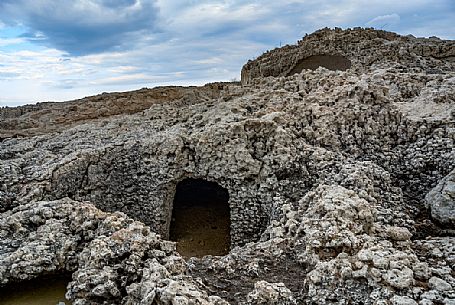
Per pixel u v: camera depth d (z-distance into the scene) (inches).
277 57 1030.4
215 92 1197.7
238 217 540.4
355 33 951.0
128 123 745.6
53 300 334.6
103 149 601.0
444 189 418.6
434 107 585.0
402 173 521.7
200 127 622.8
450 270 309.6
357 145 557.6
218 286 314.5
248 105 655.8
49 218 395.5
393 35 1015.6
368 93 603.5
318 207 384.2
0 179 532.7
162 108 817.5
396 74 693.9
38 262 344.2
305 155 528.4
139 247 327.0
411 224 407.5
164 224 581.3
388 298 263.0
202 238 597.3
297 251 357.7
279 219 462.3
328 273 292.7
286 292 286.5
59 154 625.6
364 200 390.0
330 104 614.9
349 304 273.9
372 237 346.0
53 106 1369.3
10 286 351.9
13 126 1030.4
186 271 321.7
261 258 359.3
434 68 819.4
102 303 292.2
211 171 555.8
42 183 531.2
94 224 379.6
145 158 589.6
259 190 529.0
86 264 320.8
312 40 995.9
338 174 472.7
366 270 280.5
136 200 595.8
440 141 520.1
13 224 390.3
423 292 265.7
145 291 271.3
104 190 593.6
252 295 283.4
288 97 653.9
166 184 573.6
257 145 545.6
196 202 711.1
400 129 561.0
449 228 402.3
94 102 1299.2
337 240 329.4
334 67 991.6
